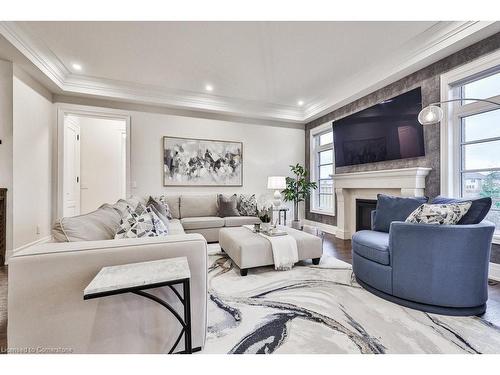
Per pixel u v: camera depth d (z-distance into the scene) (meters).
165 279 0.92
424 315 1.67
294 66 3.34
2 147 2.83
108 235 1.54
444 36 2.54
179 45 2.83
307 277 2.39
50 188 3.70
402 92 3.28
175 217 4.12
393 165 3.44
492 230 1.68
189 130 4.65
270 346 1.35
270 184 4.34
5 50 2.62
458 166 2.72
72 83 3.65
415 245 1.75
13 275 0.98
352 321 1.60
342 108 4.44
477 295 1.66
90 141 5.27
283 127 5.45
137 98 4.06
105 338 1.10
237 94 4.39
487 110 2.49
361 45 2.84
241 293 2.04
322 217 5.08
